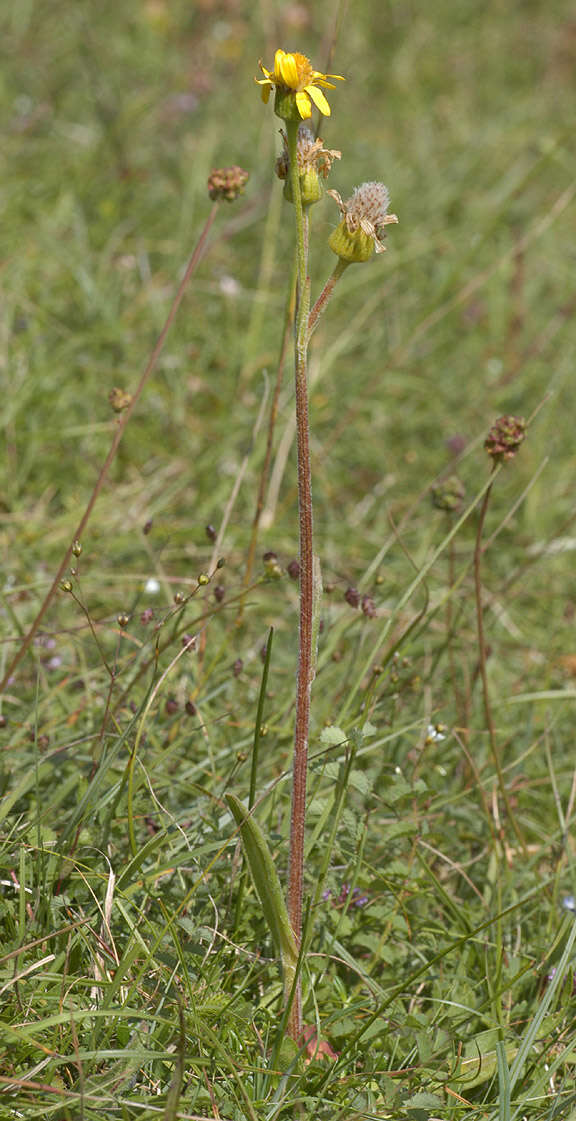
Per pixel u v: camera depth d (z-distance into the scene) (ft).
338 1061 8.41
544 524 16.72
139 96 24.49
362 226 7.34
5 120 23.20
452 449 17.60
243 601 12.41
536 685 13.96
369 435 17.61
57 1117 7.64
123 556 14.43
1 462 15.61
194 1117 7.35
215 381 18.02
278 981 9.23
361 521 16.42
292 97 7.20
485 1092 8.73
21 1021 8.03
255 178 22.03
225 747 11.25
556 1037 8.95
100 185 21.31
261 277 18.52
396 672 11.12
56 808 9.98
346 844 9.83
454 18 33.14
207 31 27.81
